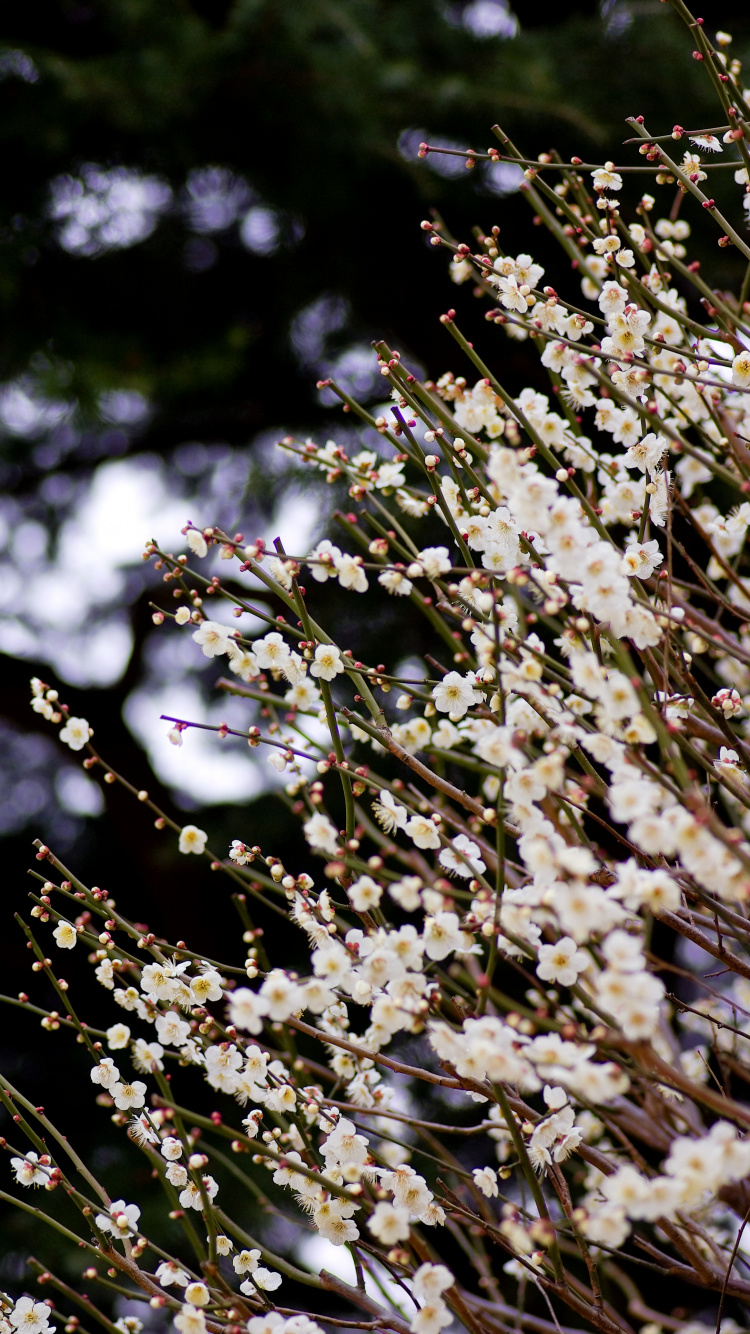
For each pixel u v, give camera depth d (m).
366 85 4.75
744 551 4.25
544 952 3.79
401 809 3.87
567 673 3.91
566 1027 3.70
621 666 3.73
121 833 6.45
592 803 4.22
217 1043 3.91
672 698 3.88
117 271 5.62
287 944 6.05
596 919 3.69
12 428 6.35
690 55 4.84
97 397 6.14
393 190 5.16
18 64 4.76
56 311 5.55
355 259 5.51
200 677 6.75
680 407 3.96
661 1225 3.90
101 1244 3.87
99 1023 6.10
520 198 5.05
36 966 3.90
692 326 3.91
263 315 6.07
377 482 3.95
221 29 5.58
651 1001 3.70
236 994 3.76
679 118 4.80
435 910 3.78
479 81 4.81
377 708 3.90
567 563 3.78
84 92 4.69
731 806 4.04
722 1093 4.00
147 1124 3.89
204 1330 3.80
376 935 3.81
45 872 6.79
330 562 3.88
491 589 3.82
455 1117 5.30
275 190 5.31
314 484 5.67
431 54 5.09
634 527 4.02
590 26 5.01
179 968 3.88
